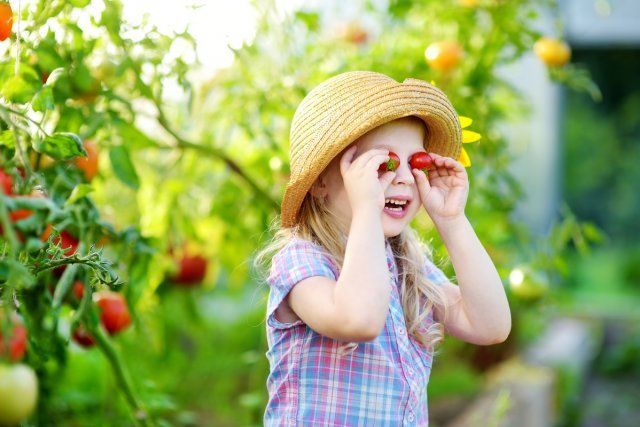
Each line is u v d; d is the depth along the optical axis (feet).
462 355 12.34
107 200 7.47
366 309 4.02
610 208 33.45
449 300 4.95
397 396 4.48
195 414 10.03
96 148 5.78
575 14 18.99
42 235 4.14
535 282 7.76
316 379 4.42
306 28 7.47
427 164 4.49
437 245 7.07
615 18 18.97
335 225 4.61
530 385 11.40
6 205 3.52
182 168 8.08
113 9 5.32
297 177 4.44
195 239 7.86
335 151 4.31
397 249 5.01
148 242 5.48
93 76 5.50
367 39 8.66
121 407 7.78
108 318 5.78
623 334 20.77
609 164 33.30
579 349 16.47
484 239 7.79
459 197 4.71
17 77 4.40
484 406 10.40
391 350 4.56
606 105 33.17
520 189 7.66
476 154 7.30
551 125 16.24
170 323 9.84
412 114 4.37
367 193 4.22
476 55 7.61
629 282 31.22
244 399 7.91
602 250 33.22
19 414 3.67
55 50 4.98
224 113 7.74
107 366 7.77
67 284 4.65
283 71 7.42
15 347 4.28
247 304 13.99
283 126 7.83
